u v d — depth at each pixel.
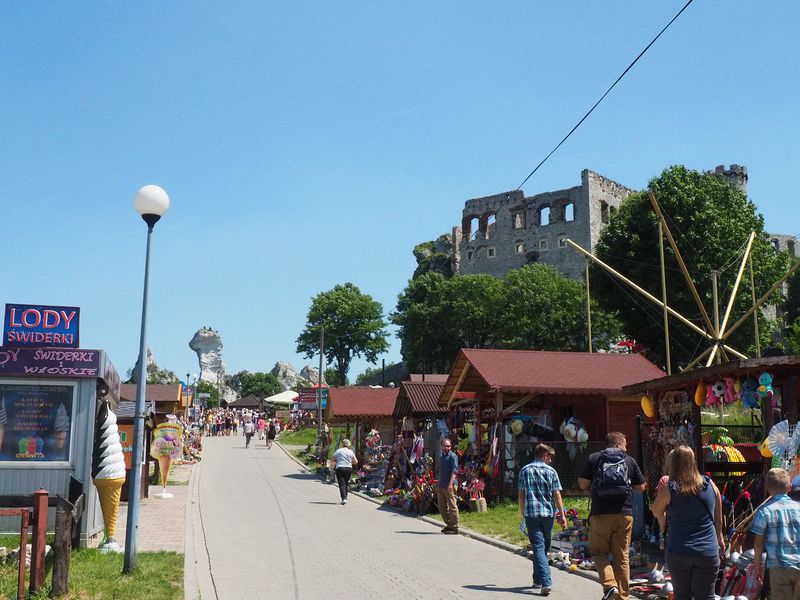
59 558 9.02
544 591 9.78
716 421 26.77
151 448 24.06
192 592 9.93
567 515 13.20
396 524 17.72
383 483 26.33
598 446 21.28
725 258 48.47
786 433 10.05
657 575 10.26
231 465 37.59
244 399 97.69
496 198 104.88
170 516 18.48
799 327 53.97
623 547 8.90
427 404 27.27
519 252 101.06
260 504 21.92
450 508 16.05
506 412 21.27
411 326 91.12
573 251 95.62
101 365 13.20
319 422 46.12
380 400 34.56
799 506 7.20
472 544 14.45
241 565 12.12
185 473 32.09
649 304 50.66
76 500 12.29
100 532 14.70
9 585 9.43
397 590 10.16
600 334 77.00
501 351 23.47
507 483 20.77
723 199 52.50
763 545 7.22
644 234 51.47
